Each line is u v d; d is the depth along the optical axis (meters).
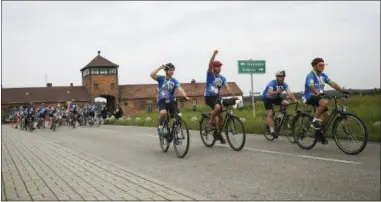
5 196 4.96
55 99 75.12
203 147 9.79
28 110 25.03
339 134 7.65
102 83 76.81
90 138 14.84
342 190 4.96
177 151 8.48
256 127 13.41
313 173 5.98
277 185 5.38
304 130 8.55
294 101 9.58
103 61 77.62
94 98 76.25
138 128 21.08
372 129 9.90
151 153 9.37
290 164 6.81
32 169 7.09
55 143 12.85
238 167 6.82
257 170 6.46
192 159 8.01
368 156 7.10
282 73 9.76
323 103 7.86
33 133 20.14
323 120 8.14
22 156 9.15
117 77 78.00
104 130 20.34
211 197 4.92
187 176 6.29
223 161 7.53
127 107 78.12
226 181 5.78
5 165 7.62
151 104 79.81
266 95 10.17
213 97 9.22
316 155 7.59
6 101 71.69
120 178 5.99
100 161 7.97
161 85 8.74
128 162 8.07
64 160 8.26
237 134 8.84
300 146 8.73
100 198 4.77
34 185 5.61
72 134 17.91
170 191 5.05
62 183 5.72
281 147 9.05
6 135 18.56
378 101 14.31
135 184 5.52
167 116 8.88
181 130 8.38
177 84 8.72
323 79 8.23
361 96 15.27
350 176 5.66
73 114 25.83
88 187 5.40
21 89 75.06
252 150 8.74
